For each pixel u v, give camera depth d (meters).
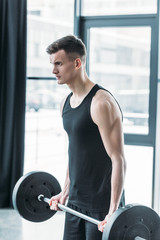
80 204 1.75
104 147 1.67
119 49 3.66
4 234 3.08
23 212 2.07
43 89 3.95
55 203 1.96
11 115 3.83
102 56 3.73
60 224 3.35
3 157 3.85
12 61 3.79
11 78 3.80
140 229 1.60
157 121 3.41
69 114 1.73
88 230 1.73
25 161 4.17
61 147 4.11
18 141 3.85
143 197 3.60
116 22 3.59
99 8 3.64
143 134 3.53
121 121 1.66
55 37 3.79
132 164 3.61
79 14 3.71
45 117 4.07
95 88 1.67
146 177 3.59
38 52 3.88
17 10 3.75
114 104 1.65
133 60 3.60
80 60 1.69
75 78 1.70
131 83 3.63
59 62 1.68
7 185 3.89
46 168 4.15
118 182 1.60
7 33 3.78
